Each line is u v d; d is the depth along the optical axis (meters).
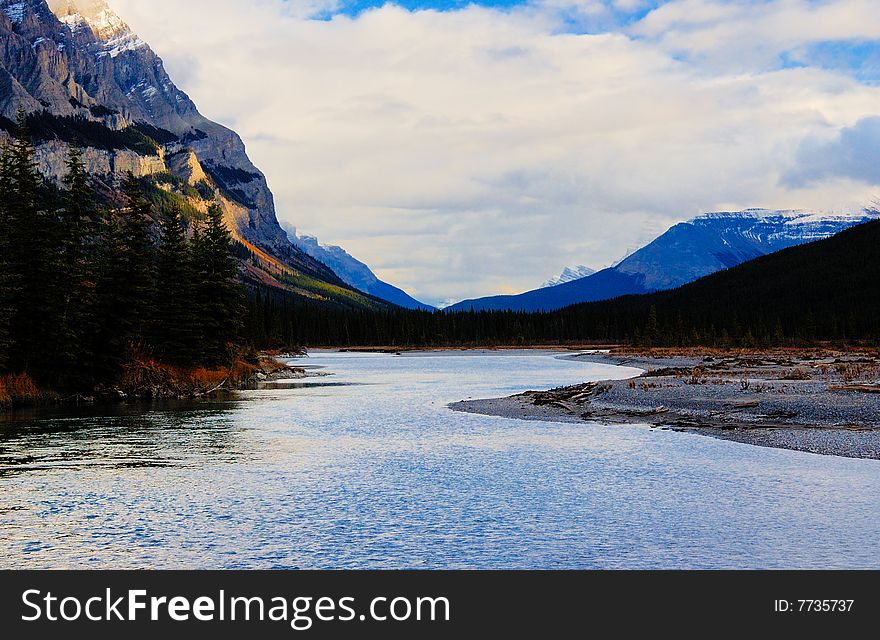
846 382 59.16
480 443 37.66
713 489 25.91
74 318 60.19
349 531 21.25
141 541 20.45
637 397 55.56
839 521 21.70
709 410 47.53
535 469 30.17
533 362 149.62
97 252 64.00
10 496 25.48
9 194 59.09
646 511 23.09
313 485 27.30
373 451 35.28
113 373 63.59
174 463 31.89
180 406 58.56
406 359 172.50
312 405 59.72
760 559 18.80
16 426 44.53
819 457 31.55
